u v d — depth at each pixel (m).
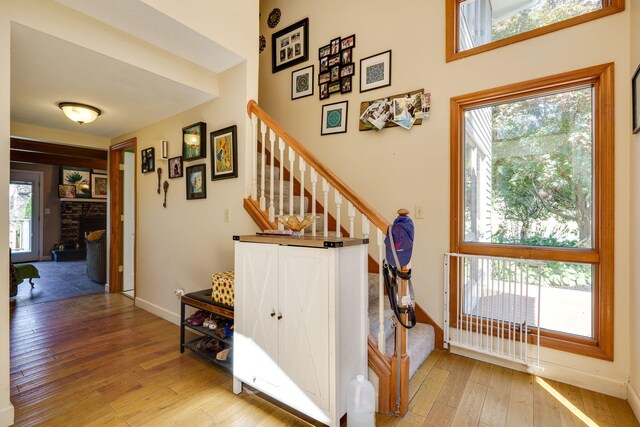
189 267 3.12
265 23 3.92
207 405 1.84
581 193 2.12
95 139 4.25
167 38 2.29
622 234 1.91
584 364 2.01
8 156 1.69
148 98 2.88
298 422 1.70
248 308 1.89
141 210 3.79
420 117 2.63
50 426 1.64
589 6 2.06
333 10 3.29
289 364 1.69
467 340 2.42
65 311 3.62
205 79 2.76
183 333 2.54
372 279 2.58
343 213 3.11
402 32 2.79
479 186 2.49
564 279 2.15
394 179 2.80
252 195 2.64
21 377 2.13
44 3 1.85
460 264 2.47
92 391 1.97
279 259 1.74
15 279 4.13
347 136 3.11
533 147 2.28
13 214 7.76
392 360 1.75
